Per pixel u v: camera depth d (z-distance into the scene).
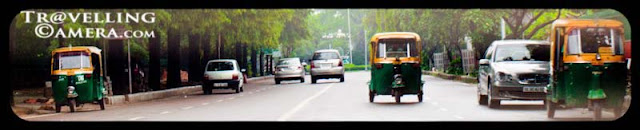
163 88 43.75
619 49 16.05
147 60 51.03
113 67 30.94
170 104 26.69
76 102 22.58
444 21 42.50
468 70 53.31
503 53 21.25
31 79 41.59
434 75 64.50
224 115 20.06
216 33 43.88
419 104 23.45
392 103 24.17
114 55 30.97
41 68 42.31
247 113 20.67
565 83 16.39
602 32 16.09
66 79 22.19
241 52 67.31
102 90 23.31
